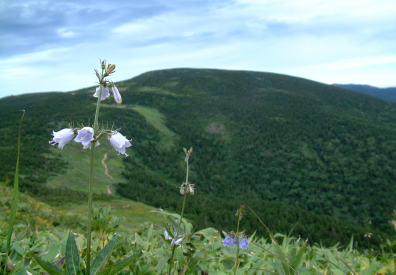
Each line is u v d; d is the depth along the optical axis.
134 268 3.19
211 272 3.59
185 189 3.77
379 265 4.43
